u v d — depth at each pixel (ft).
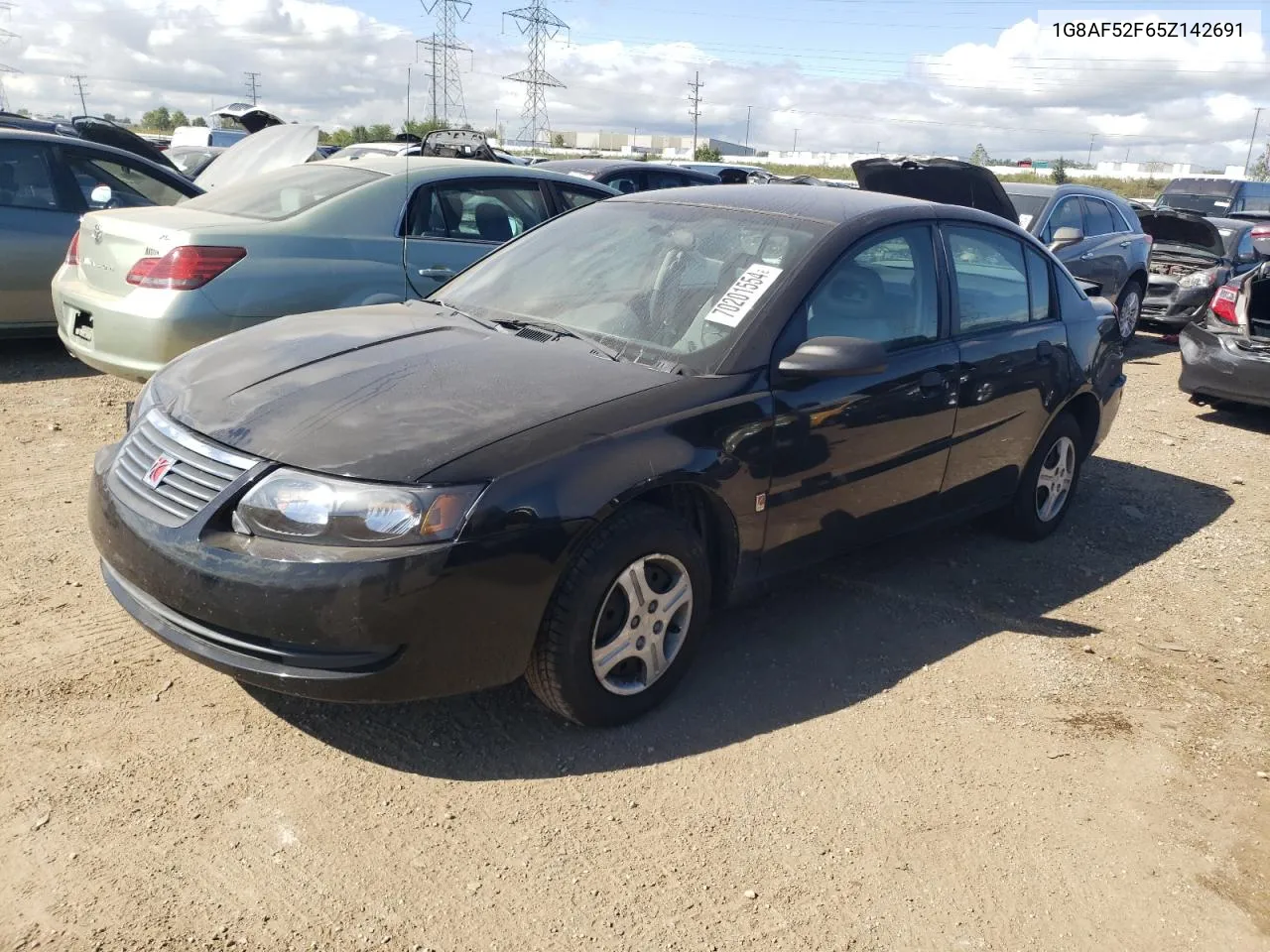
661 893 8.45
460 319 12.73
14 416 19.83
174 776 9.41
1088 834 9.60
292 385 10.41
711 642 12.66
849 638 13.02
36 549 13.83
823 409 11.78
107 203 24.22
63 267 20.25
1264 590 15.51
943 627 13.53
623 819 9.30
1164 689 12.32
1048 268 16.38
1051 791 10.19
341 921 7.92
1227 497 19.97
